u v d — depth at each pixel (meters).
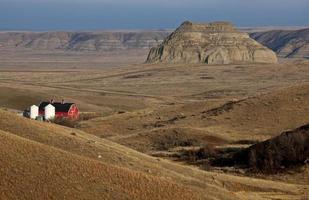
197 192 45.97
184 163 81.19
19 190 35.75
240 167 76.62
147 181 43.44
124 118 126.75
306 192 61.72
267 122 107.50
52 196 36.19
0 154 39.72
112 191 39.34
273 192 61.19
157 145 96.62
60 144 56.12
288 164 74.25
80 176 40.22
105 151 58.12
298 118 107.19
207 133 100.00
